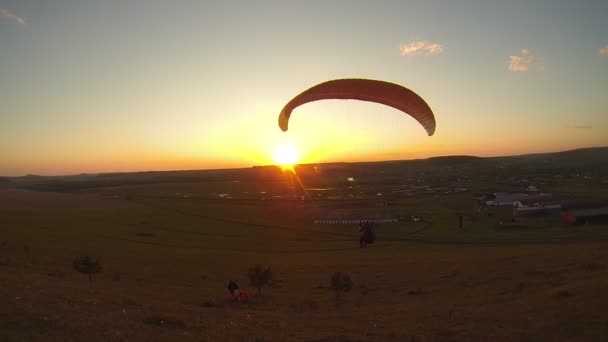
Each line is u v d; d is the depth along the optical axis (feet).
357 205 455.22
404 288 107.96
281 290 112.37
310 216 384.88
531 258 126.00
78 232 251.39
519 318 59.16
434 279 115.34
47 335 43.50
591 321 51.52
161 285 113.60
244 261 175.94
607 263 94.43
